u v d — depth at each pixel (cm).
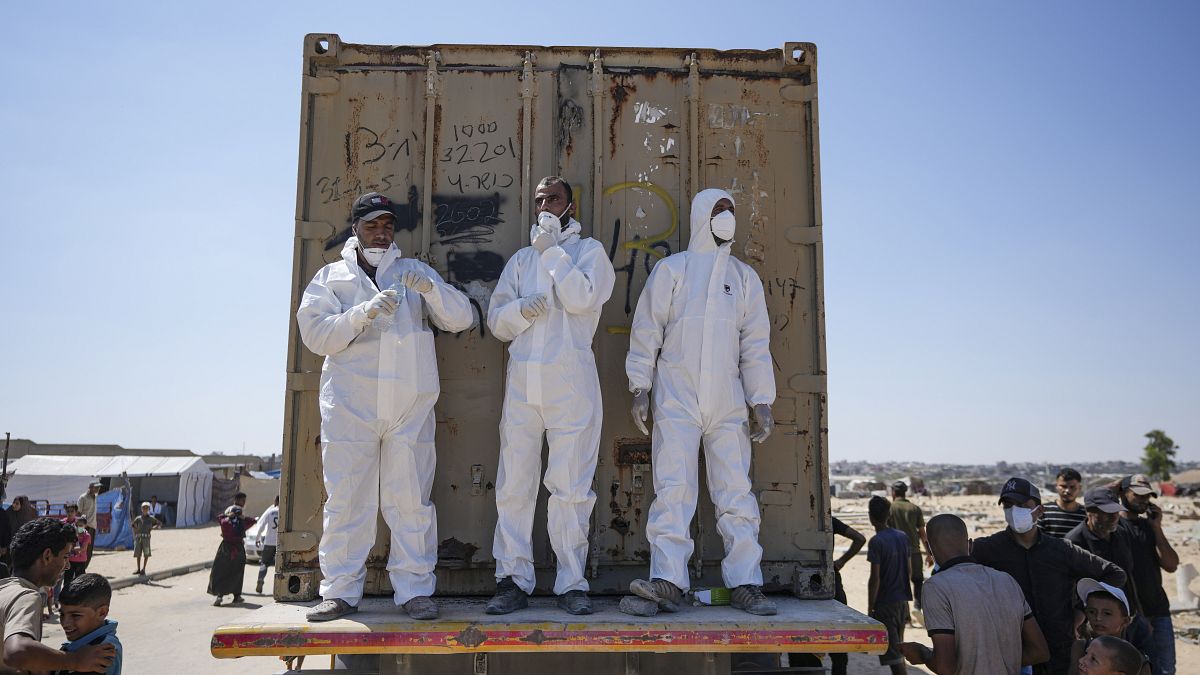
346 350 386
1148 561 596
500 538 388
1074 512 627
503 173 437
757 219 444
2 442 4106
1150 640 573
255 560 1875
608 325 431
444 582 411
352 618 354
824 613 370
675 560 381
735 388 407
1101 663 344
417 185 436
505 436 392
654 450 406
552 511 388
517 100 443
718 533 412
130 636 1063
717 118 449
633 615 361
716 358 403
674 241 438
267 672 859
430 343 400
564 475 384
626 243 437
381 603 389
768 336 420
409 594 370
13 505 1109
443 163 436
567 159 439
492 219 433
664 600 366
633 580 380
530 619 351
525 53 446
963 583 387
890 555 721
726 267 417
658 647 341
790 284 441
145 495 3262
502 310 392
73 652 352
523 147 437
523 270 405
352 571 372
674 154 444
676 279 413
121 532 2350
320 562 377
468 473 415
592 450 394
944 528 406
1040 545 469
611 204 439
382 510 386
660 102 448
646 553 414
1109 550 566
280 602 394
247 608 1295
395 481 382
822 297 437
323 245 427
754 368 412
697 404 402
